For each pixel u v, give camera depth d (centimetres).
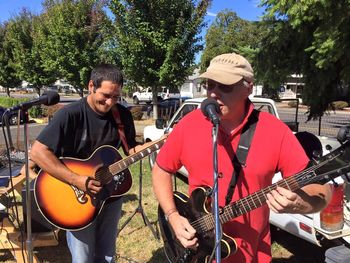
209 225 205
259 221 204
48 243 412
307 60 751
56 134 281
